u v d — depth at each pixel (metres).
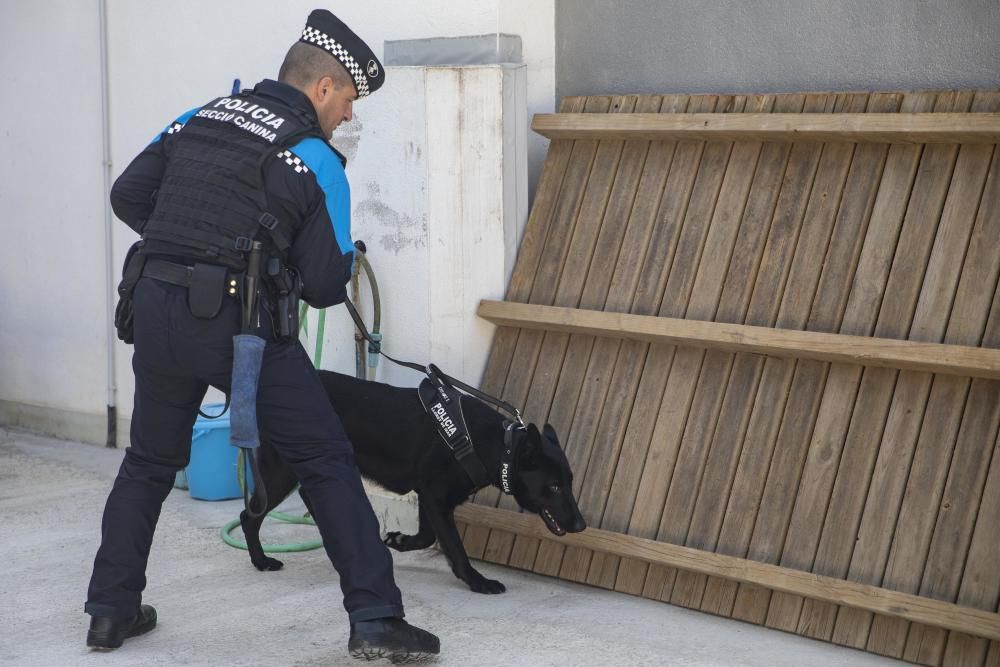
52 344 7.55
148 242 3.78
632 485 4.68
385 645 3.67
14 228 7.71
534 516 4.84
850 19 4.88
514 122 5.14
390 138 5.31
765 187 4.69
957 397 4.04
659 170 5.01
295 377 3.85
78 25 7.10
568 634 4.16
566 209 5.21
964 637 3.83
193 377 3.82
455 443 4.55
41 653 3.97
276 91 3.88
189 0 6.52
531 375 5.12
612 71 5.55
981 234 4.13
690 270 4.77
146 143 6.86
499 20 5.27
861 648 4.01
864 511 4.11
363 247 5.35
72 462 6.85
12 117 7.59
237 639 4.11
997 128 4.06
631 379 4.83
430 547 5.24
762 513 4.32
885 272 4.29
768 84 5.12
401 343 5.42
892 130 4.30
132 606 3.99
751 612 4.28
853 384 4.27
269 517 5.71
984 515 3.87
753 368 4.52
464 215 5.18
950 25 4.62
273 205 3.69
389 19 5.63
